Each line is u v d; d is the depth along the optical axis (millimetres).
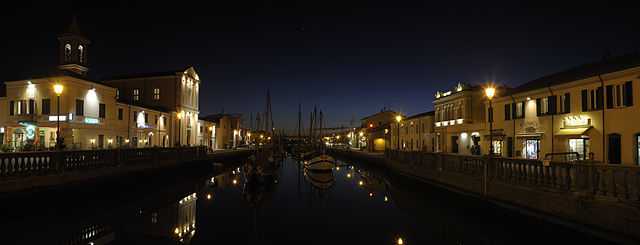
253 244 15586
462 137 46531
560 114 29750
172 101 62406
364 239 16406
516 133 35594
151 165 31531
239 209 23312
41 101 38812
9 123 39969
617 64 27000
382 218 20906
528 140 33969
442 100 52656
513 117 36312
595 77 25969
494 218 17172
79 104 39562
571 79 28906
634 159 23188
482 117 46031
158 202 25688
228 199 27156
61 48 50938
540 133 31984
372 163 52281
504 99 37469
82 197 21641
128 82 63781
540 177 14727
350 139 128750
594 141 26281
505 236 16156
